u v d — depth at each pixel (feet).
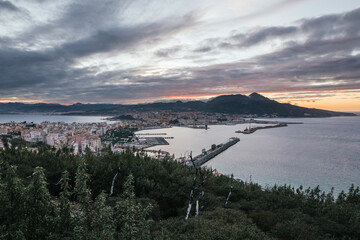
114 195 118.83
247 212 107.55
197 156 540.93
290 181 345.31
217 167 441.68
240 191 144.56
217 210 85.56
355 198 131.54
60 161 153.69
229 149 654.12
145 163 163.84
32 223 40.75
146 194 121.29
